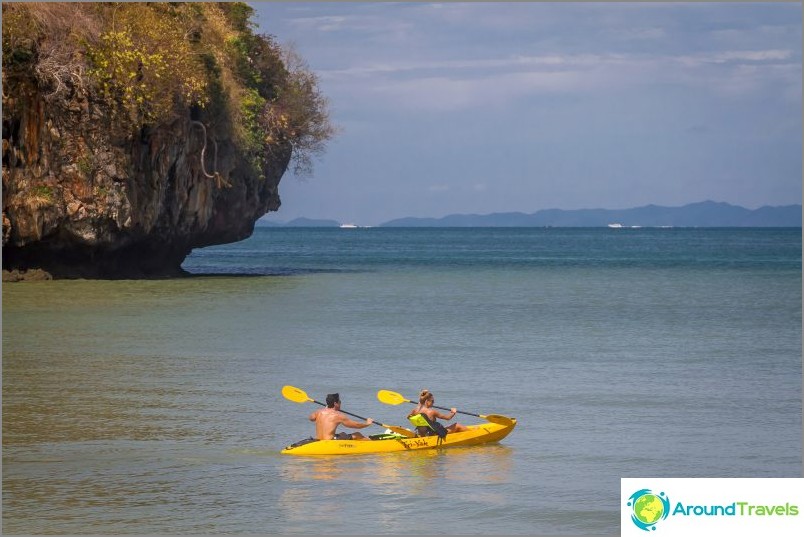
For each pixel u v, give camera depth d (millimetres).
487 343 48656
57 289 70000
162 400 33031
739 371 40344
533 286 91812
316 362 41719
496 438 28062
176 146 78688
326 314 61312
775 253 193625
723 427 29781
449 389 36031
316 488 23188
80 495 22453
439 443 27344
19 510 21406
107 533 20062
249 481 23719
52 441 27234
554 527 20781
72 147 72000
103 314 57219
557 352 45719
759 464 25656
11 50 68250
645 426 29984
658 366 41656
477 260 155625
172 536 19906
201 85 74375
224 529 20344
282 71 97188
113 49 70375
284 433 28672
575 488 23344
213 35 83500
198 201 84438
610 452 26797
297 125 98750
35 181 70938
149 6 75562
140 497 22359
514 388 36250
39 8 68938
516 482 23797
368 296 76250
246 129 88062
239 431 28812
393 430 27547
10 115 69188
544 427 29891
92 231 73750
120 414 30766
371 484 23578
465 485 23516
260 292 76500
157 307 61906
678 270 124375
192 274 97562
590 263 145875
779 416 31469
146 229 78062
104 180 73062
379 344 47781
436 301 72750
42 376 37250
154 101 72750
